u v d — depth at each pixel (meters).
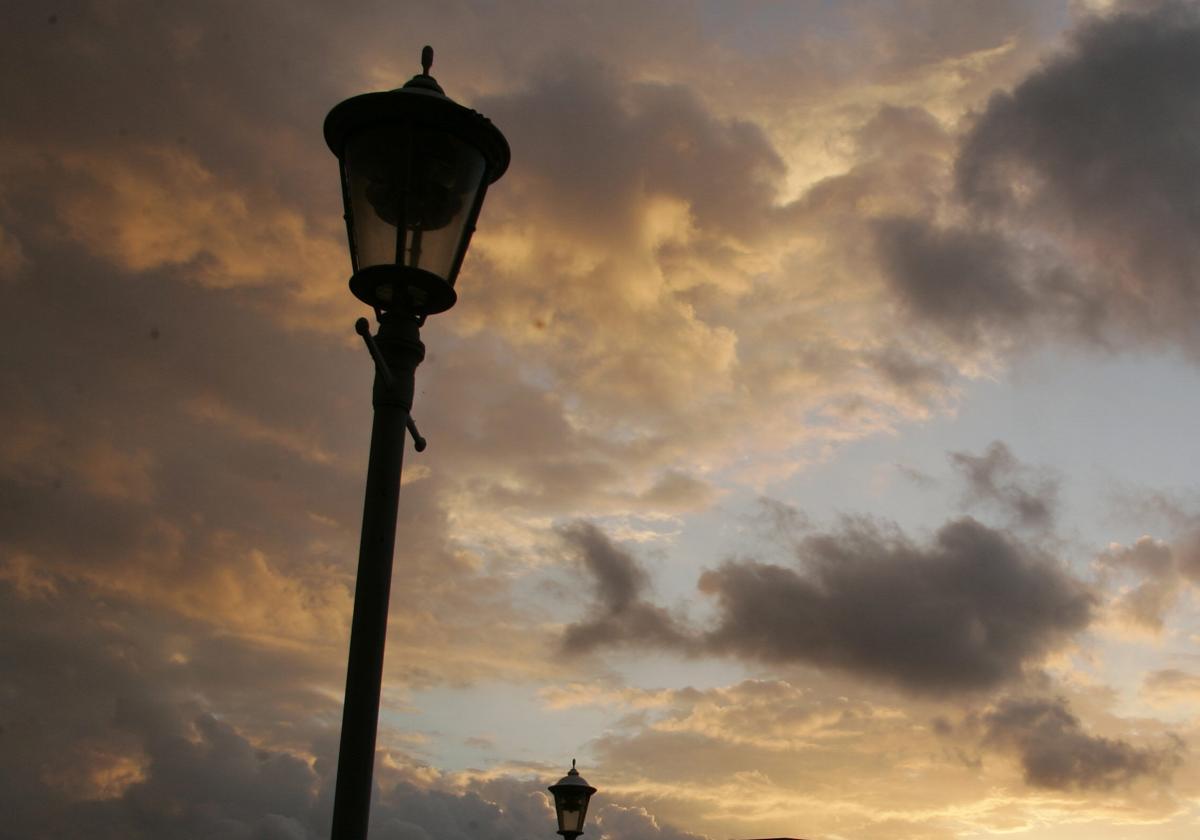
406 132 7.45
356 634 6.75
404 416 7.30
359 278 7.39
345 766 6.48
